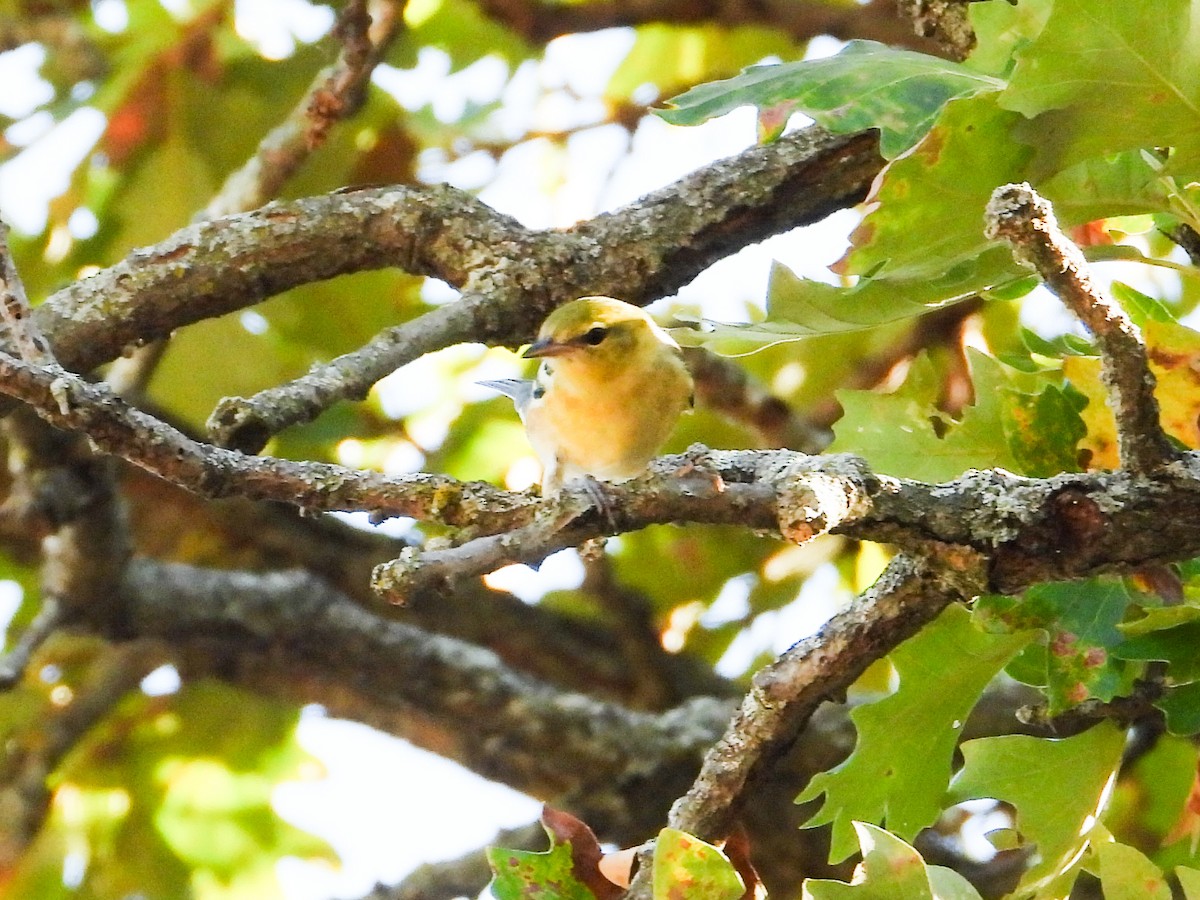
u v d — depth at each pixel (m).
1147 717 8.21
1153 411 5.36
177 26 12.84
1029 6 6.70
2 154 12.91
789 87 6.27
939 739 6.73
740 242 7.89
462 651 12.00
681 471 5.12
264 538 13.46
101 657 12.75
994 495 5.59
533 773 11.98
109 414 5.16
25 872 13.15
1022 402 6.64
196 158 12.92
